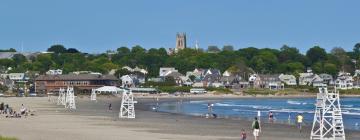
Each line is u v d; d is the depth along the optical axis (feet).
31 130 208.54
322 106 189.88
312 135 191.11
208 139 189.78
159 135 200.95
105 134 197.98
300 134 214.28
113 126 239.71
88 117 300.40
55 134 192.44
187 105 541.75
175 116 333.62
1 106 331.16
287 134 214.07
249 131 225.76
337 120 187.01
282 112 407.44
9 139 166.40
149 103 574.97
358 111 427.33
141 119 294.25
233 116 345.10
